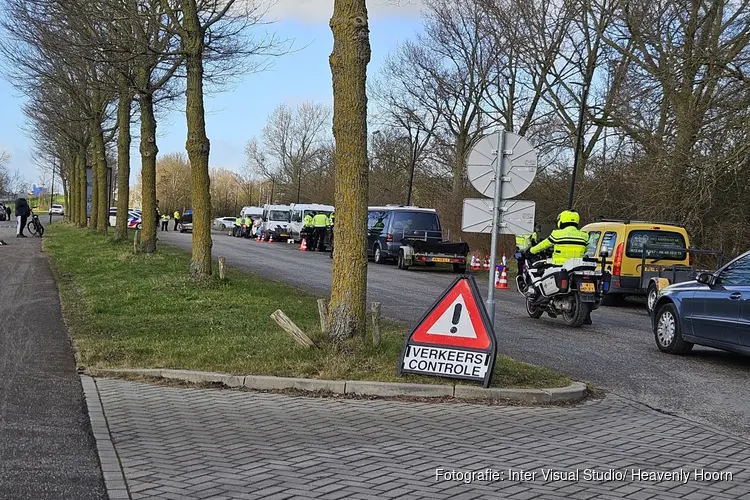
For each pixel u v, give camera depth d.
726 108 20.98
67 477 4.86
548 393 7.45
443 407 7.08
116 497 4.50
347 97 8.34
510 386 7.59
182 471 5.01
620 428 6.56
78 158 46.19
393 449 5.66
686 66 21.89
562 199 34.88
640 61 26.59
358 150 8.43
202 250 15.05
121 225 26.92
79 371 8.15
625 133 27.77
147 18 15.47
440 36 45.00
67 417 6.36
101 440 5.70
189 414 6.59
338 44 8.34
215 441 5.77
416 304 15.69
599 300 13.42
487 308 8.59
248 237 55.56
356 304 8.52
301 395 7.39
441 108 47.97
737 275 9.84
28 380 7.65
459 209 38.91
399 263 27.16
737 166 19.97
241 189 100.19
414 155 48.28
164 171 96.62
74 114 34.94
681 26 24.72
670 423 6.82
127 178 26.89
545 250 14.89
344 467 5.17
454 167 49.66
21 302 13.23
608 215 29.28
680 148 22.48
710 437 6.35
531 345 11.13
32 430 5.94
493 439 6.03
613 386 8.44
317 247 37.62
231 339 9.67
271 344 9.20
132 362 8.43
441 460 5.40
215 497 4.52
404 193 57.03
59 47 17.94
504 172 8.50
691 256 18.19
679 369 9.61
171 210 94.81
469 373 7.54
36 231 36.53
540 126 42.28
